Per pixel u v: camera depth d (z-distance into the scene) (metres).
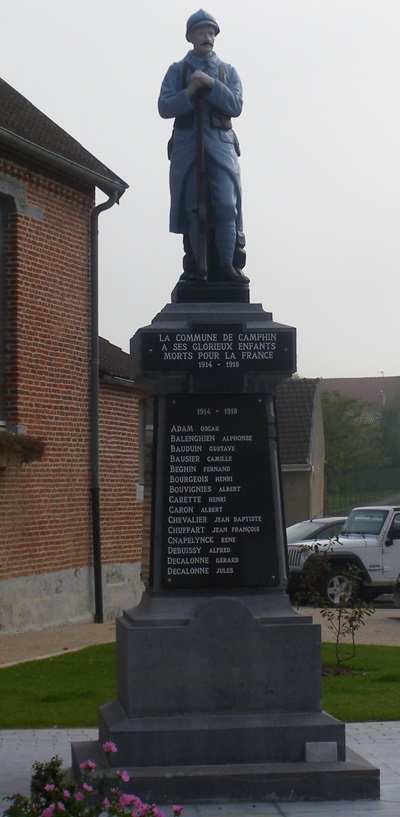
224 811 6.61
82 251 17.12
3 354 15.46
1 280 15.52
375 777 6.89
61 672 11.70
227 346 7.59
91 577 17.22
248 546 7.50
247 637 7.21
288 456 37.34
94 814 5.60
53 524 16.19
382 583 21.00
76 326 16.91
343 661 12.52
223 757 6.98
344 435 63.41
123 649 7.34
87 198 17.27
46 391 16.06
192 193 8.09
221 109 8.09
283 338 7.61
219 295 7.93
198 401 7.59
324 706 9.95
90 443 17.25
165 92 8.16
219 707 7.15
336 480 50.38
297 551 20.69
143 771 6.83
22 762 7.96
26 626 15.47
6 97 17.44
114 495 18.19
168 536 7.47
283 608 7.40
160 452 7.55
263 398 7.63
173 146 8.24
